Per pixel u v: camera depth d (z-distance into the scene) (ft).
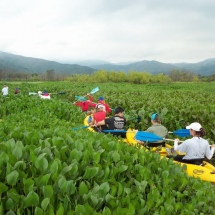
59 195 12.44
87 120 43.68
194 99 67.10
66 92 101.09
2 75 430.61
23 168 14.23
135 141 30.76
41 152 16.25
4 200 11.73
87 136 22.76
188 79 416.26
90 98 65.41
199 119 42.88
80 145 17.72
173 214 13.58
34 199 11.37
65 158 16.55
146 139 28.07
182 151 25.55
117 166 16.42
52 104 51.85
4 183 13.12
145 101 57.21
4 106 53.78
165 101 56.80
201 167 24.21
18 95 73.05
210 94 94.58
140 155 18.52
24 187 12.19
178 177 17.19
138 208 12.98
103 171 15.12
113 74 340.80
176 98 69.26
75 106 56.95
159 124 29.86
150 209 13.37
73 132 23.41
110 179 14.53
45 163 13.94
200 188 16.57
